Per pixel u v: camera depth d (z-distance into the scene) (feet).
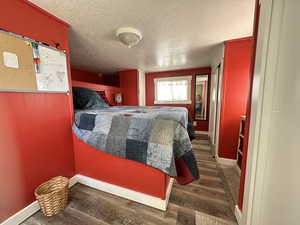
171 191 4.96
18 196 3.67
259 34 2.75
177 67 12.04
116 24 4.87
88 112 5.32
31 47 3.77
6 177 3.43
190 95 13.11
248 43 6.08
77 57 8.80
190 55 8.55
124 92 13.21
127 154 4.15
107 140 4.44
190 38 6.05
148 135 3.94
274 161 2.66
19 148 3.67
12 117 3.50
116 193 4.69
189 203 4.38
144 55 8.48
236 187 5.21
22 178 3.76
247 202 3.09
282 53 2.45
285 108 2.46
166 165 3.59
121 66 11.46
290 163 2.41
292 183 2.39
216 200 4.52
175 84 13.65
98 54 8.22
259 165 2.83
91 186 5.15
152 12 4.18
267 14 2.50
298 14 2.25
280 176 2.58
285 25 2.39
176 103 13.66
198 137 11.87
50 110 4.42
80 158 5.30
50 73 4.32
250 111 3.22
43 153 4.27
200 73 12.45
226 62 6.52
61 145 4.85
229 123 6.91
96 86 9.64
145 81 14.58
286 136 2.45
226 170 6.48
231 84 6.62
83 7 3.89
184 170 3.82
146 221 3.73
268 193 2.80
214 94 9.48
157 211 4.05
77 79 12.03
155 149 3.77
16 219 3.61
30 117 3.89
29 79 3.77
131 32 5.14
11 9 3.32
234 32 5.51
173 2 3.73
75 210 4.11
